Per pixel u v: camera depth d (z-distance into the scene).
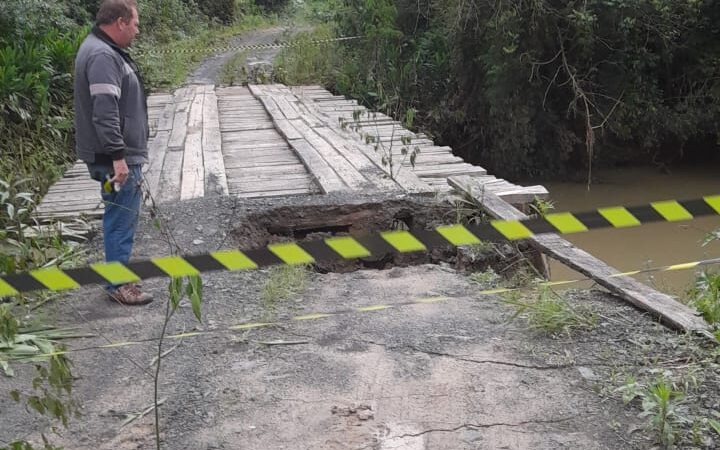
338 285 4.99
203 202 6.66
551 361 3.78
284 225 6.54
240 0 29.44
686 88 13.35
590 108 13.16
